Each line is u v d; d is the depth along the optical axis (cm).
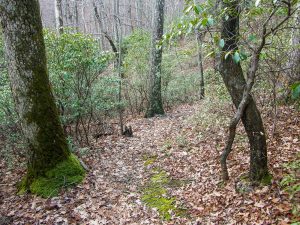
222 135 718
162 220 456
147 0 3095
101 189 559
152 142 838
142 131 977
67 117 748
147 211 486
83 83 795
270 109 720
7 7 500
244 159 558
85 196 530
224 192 480
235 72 431
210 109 880
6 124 723
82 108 771
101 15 2316
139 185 584
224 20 404
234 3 396
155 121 1096
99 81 843
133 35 1662
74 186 559
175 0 2741
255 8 394
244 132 672
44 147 554
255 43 469
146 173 638
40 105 547
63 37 732
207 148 679
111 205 506
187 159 661
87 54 752
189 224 430
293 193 378
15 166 673
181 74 1545
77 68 744
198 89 1449
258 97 775
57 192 535
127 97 1325
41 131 550
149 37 1573
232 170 532
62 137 588
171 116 1145
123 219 465
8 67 534
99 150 777
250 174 470
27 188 548
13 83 535
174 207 486
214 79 1088
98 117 1001
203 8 358
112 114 1149
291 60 670
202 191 509
